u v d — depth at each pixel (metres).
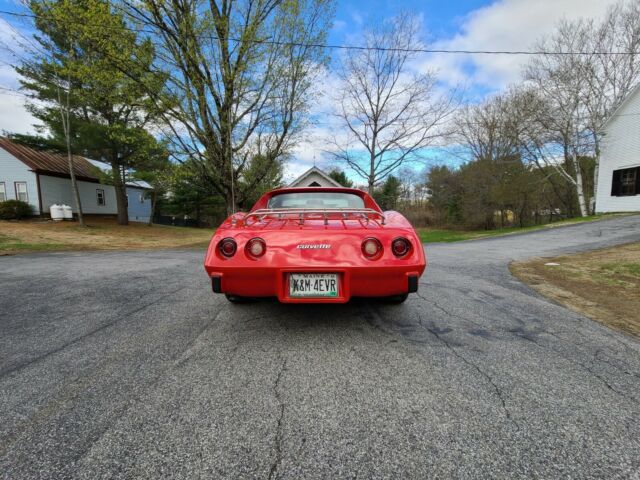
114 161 17.41
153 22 8.35
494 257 6.69
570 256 6.34
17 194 18.17
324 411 1.54
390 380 1.81
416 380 1.81
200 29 8.55
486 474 1.17
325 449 1.30
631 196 14.36
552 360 2.06
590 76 16.75
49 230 14.40
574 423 1.45
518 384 1.78
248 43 8.90
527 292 3.75
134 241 13.36
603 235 9.46
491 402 1.61
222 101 9.77
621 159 14.86
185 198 29.91
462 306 3.20
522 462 1.23
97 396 1.66
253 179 12.02
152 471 1.19
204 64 9.07
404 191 39.03
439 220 30.39
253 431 1.40
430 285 4.10
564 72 17.00
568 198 22.69
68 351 2.20
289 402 1.61
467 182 25.03
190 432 1.39
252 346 2.27
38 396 1.66
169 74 8.97
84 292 3.81
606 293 3.69
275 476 1.17
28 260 6.77
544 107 17.97
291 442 1.33
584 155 18.78
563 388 1.74
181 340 2.38
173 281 4.44
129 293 3.76
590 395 1.67
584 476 1.17
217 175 10.34
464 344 2.30
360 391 1.70
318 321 2.77
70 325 2.70
